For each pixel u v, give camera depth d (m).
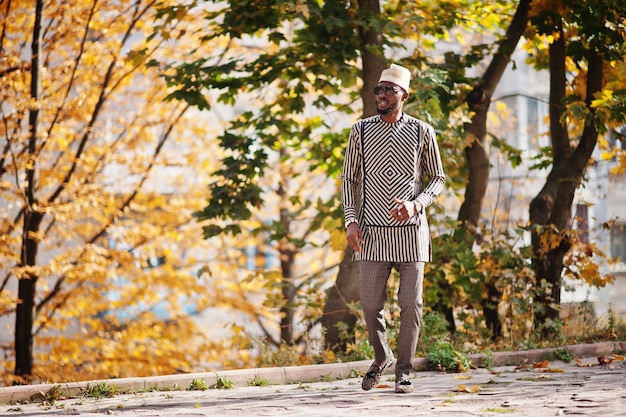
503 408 5.23
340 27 11.20
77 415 5.77
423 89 10.91
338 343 11.43
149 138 17.06
